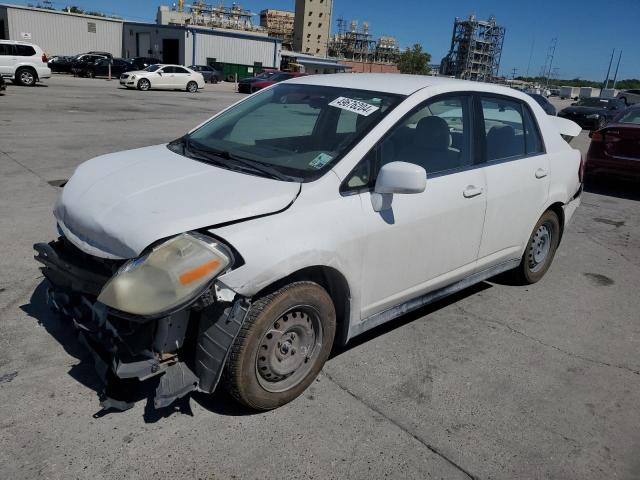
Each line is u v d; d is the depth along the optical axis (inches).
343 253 117.7
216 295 101.2
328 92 147.8
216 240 103.3
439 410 122.7
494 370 140.8
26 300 155.9
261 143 139.0
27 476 95.3
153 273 97.9
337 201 118.3
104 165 132.7
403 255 133.0
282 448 106.9
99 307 104.2
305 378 121.4
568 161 190.9
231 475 99.3
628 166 347.3
